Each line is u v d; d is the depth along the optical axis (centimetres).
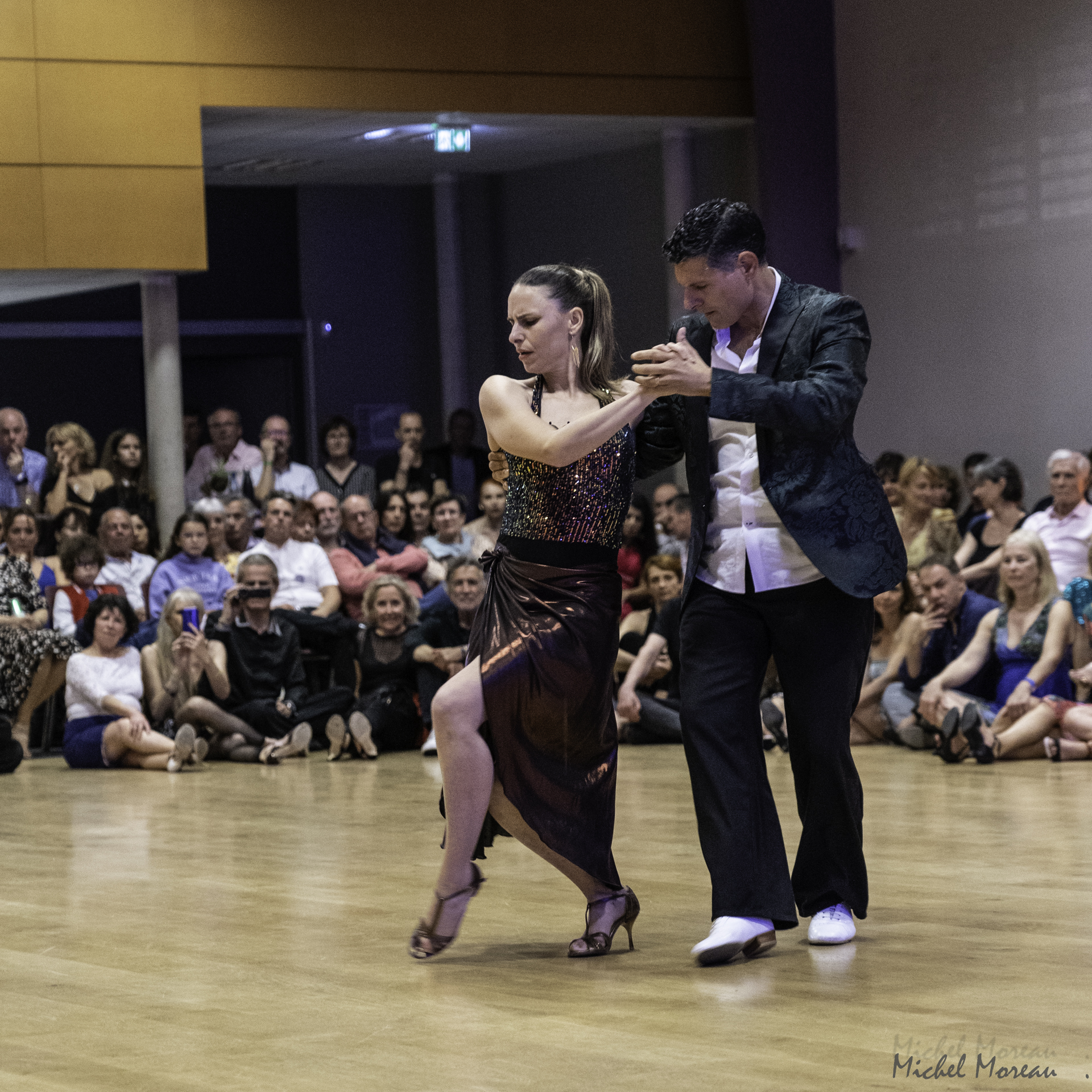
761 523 722
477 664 713
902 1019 596
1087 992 636
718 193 2325
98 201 2022
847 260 2312
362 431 2853
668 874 941
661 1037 578
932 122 2173
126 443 2097
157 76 2030
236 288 2802
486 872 972
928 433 2217
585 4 2178
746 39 2255
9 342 2750
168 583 1864
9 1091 535
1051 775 1392
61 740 1870
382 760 1686
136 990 680
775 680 1739
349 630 1844
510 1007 631
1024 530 1572
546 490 716
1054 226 2030
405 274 2852
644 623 1812
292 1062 561
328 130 2234
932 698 1555
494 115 2169
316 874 976
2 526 1852
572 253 2581
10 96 1986
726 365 732
